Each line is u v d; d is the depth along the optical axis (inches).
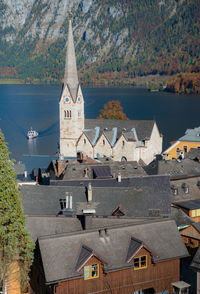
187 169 3882.9
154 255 2087.8
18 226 1948.8
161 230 2210.9
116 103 7775.6
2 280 1991.9
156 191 3024.1
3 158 1937.7
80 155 4104.3
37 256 2085.4
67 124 5369.1
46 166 4589.1
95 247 2059.5
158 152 5319.9
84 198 2731.3
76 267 1975.9
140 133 5152.6
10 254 1930.4
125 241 2121.1
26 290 2252.7
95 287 2011.6
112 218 2351.1
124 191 2773.1
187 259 2647.6
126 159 5073.8
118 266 2022.6
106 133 5142.7
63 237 2066.9
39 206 2664.9
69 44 5349.4
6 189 1927.9
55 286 1951.3
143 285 2100.1
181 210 3019.2
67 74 5295.3
